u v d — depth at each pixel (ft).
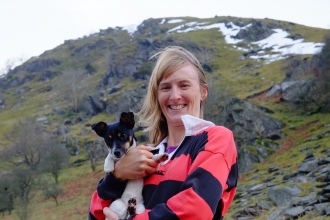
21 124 256.32
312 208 59.41
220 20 440.45
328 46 183.62
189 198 9.37
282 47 314.76
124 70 306.55
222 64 303.68
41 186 157.48
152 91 13.28
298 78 194.18
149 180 11.60
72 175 182.60
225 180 10.14
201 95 13.58
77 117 277.44
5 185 142.61
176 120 12.46
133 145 13.30
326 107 162.91
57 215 129.29
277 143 147.95
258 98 199.72
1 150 238.89
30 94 394.52
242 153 141.08
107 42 474.49
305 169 100.73
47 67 451.94
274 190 75.92
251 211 68.90
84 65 426.51
